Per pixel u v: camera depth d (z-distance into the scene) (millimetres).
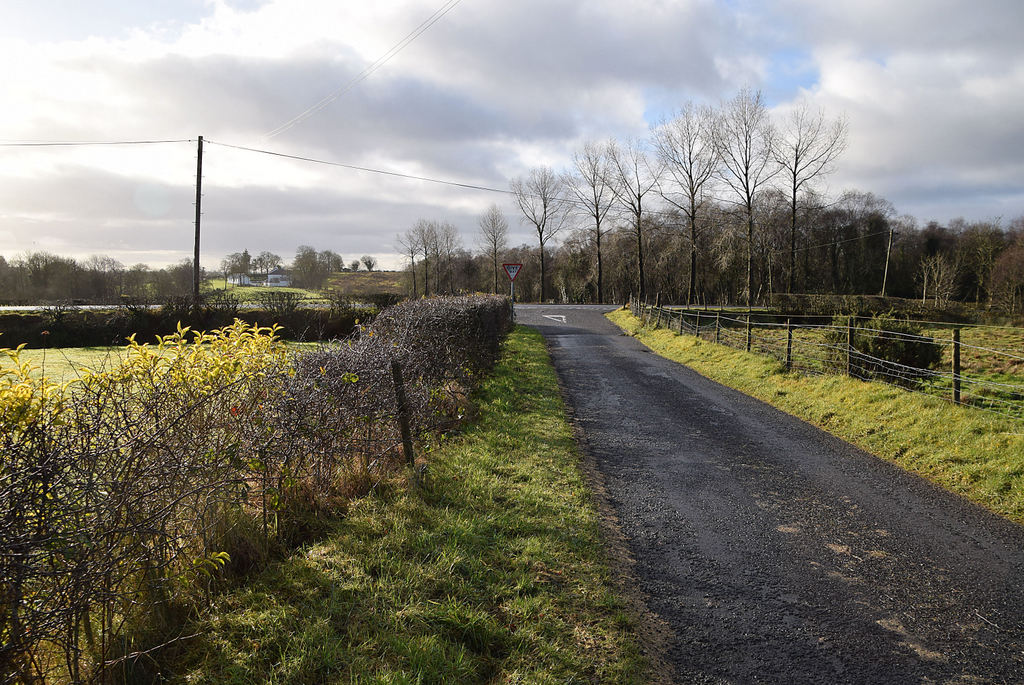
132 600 2906
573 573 4281
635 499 6125
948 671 3395
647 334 24781
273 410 4262
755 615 3963
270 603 3346
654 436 8680
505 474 6273
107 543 2660
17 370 2740
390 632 3221
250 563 3771
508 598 3826
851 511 5898
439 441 7008
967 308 41031
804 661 3457
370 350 5941
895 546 5105
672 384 13281
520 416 8953
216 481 3432
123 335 23625
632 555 4828
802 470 7215
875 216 63875
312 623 3219
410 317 8945
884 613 4023
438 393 7488
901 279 63344
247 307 27031
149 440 2936
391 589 3623
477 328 11812
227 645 2969
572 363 16453
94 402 2936
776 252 51844
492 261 74688
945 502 6176
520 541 4621
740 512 5836
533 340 21375
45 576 2406
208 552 3473
